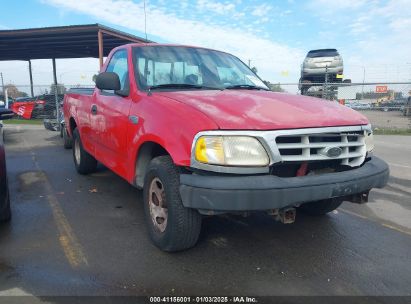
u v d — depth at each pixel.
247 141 2.97
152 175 3.57
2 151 4.18
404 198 5.62
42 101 19.38
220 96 3.66
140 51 4.57
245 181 2.90
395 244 3.91
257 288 3.02
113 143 4.52
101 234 4.06
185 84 4.22
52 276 3.18
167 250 3.52
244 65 5.25
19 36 17.11
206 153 2.97
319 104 3.72
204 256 3.55
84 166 6.49
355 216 4.76
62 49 21.80
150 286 3.04
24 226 4.27
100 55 16.20
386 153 9.77
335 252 3.69
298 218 4.63
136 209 4.88
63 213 4.71
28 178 6.51
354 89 16.31
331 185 3.10
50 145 10.71
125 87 4.36
